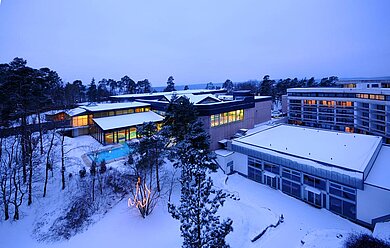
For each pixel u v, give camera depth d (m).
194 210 13.26
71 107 46.00
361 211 23.39
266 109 64.56
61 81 89.25
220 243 12.66
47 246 21.17
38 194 27.36
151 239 21.14
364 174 23.53
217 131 42.88
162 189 28.16
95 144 40.56
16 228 23.50
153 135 27.39
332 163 25.86
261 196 29.19
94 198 26.05
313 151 30.36
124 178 28.56
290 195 29.62
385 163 28.20
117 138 42.16
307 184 27.81
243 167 35.53
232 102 45.31
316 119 73.25
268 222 23.20
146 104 53.88
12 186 27.64
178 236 21.25
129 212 24.53
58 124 39.00
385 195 21.80
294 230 22.34
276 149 31.67
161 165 31.14
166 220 23.52
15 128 32.75
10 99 29.66
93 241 21.33
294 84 119.50
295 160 28.45
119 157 34.88
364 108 60.53
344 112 66.50
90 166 31.72
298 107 77.56
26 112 31.03
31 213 25.25
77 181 28.58
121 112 49.38
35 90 33.00
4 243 21.92
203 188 14.02
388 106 52.19
